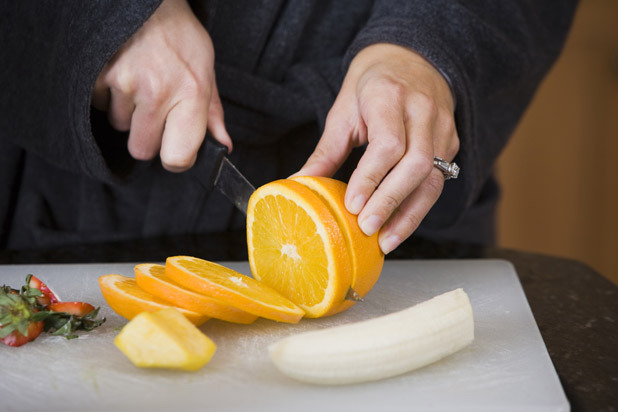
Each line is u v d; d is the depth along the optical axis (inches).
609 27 52.5
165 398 17.3
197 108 24.2
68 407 17.0
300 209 20.0
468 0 26.8
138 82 23.8
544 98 54.2
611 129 54.2
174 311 18.6
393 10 25.8
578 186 55.5
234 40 28.0
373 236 20.6
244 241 28.9
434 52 24.0
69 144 25.6
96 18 23.1
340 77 28.1
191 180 29.1
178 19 24.5
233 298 19.6
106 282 20.7
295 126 28.5
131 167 26.8
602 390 18.3
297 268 20.6
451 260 26.0
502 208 56.2
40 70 25.2
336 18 29.3
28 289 19.9
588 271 26.5
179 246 28.2
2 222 29.8
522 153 55.4
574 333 21.4
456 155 26.0
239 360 18.8
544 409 17.0
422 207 21.2
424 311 18.5
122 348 18.1
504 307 22.0
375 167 20.2
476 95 27.1
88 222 29.4
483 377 18.1
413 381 18.0
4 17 25.0
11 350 19.2
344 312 21.7
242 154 28.9
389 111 21.0
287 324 20.7
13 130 26.7
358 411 16.9
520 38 27.8
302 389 17.7
